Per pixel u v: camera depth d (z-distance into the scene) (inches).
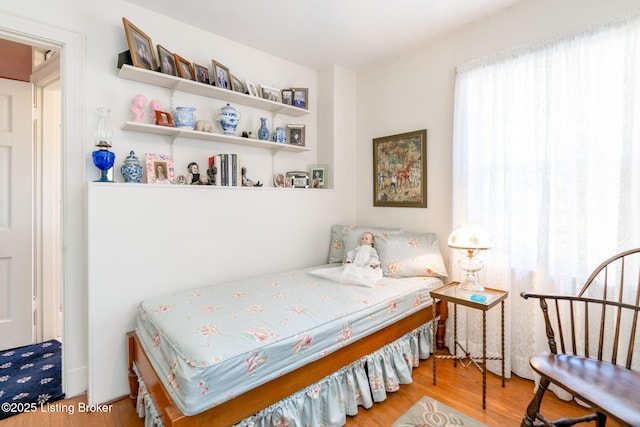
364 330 71.1
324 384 64.3
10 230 95.4
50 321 103.4
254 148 109.3
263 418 55.2
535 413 53.6
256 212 100.3
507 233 82.7
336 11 87.0
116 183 73.7
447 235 101.4
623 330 66.7
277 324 61.3
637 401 43.4
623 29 66.4
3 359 90.8
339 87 123.3
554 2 77.4
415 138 108.9
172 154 90.7
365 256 99.8
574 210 73.2
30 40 70.3
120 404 72.7
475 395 75.0
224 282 92.2
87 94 76.1
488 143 88.1
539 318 78.0
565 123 73.9
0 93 93.5
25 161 97.1
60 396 74.4
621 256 59.2
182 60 87.9
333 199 122.8
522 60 81.4
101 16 78.1
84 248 75.8
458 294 78.5
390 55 113.3
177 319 62.4
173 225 82.8
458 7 85.3
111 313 73.5
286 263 108.7
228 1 82.3
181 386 46.8
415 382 80.7
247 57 106.4
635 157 65.1
